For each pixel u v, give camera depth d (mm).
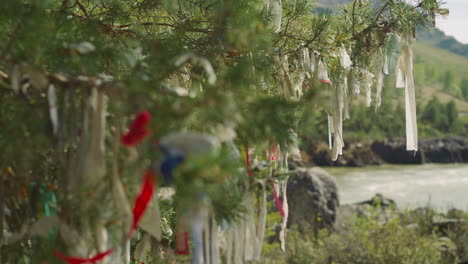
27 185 1322
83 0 2693
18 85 1170
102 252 1176
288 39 2873
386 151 32500
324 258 8414
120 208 1122
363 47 2953
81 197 1122
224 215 1184
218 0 1983
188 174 948
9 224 1462
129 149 1119
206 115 1060
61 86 1206
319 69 2684
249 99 1214
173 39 2098
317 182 11852
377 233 8906
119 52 1472
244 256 1431
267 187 1420
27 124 1184
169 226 2135
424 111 50188
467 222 10812
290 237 8992
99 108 1150
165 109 1040
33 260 1318
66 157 1251
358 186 22938
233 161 1103
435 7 2771
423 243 8680
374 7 3041
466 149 33938
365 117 35000
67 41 1476
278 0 2484
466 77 73125
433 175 27094
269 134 1275
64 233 1169
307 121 1419
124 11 2646
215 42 2172
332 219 11633
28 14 1227
